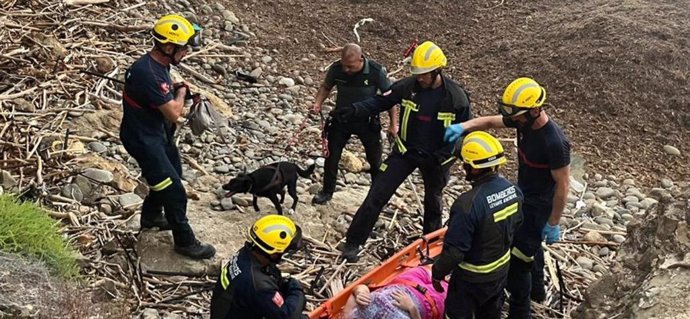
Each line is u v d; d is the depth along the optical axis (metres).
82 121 8.99
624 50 12.36
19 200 7.13
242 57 12.06
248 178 7.33
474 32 13.77
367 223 7.29
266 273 5.34
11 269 5.89
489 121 6.72
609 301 6.64
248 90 11.36
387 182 7.23
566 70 12.30
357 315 6.03
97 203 7.62
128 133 6.53
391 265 6.67
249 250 5.35
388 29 13.62
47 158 8.02
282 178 7.43
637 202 9.95
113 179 7.93
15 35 10.12
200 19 12.62
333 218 8.17
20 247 6.18
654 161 10.99
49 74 9.62
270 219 5.37
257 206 7.64
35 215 6.57
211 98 10.48
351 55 7.61
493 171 5.73
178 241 6.95
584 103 11.84
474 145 5.67
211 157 9.22
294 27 13.30
